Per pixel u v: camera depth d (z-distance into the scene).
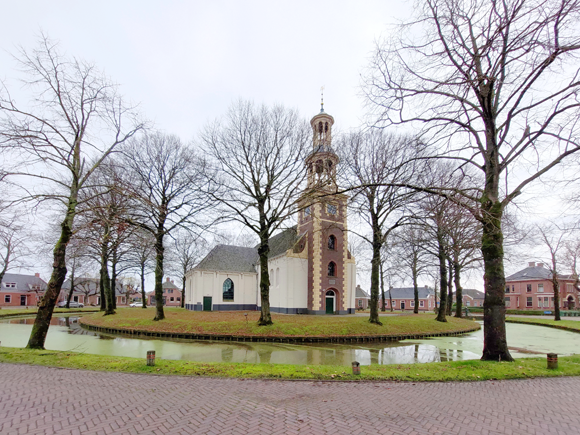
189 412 6.43
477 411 6.66
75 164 14.77
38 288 66.62
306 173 22.91
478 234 20.98
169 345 18.48
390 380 8.91
